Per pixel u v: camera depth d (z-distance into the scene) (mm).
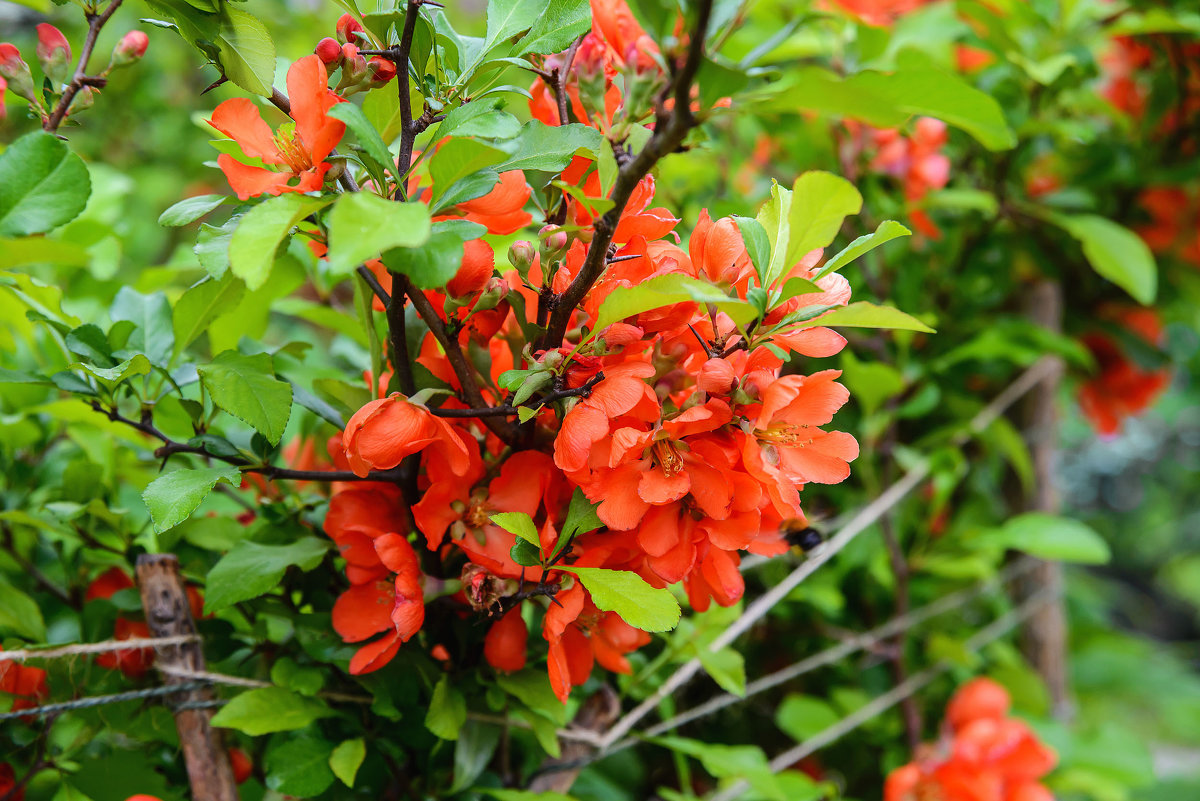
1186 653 1597
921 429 936
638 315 508
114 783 583
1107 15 869
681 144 482
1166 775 1698
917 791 740
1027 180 945
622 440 490
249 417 527
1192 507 3422
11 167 507
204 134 1355
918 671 919
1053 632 996
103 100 1313
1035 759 741
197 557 619
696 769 843
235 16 526
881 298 835
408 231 447
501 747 622
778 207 527
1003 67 849
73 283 719
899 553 840
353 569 549
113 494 670
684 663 678
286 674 557
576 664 546
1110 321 1021
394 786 591
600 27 552
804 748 758
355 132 481
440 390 521
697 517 514
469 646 571
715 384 491
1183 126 933
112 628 601
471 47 550
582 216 545
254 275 464
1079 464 3131
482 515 534
